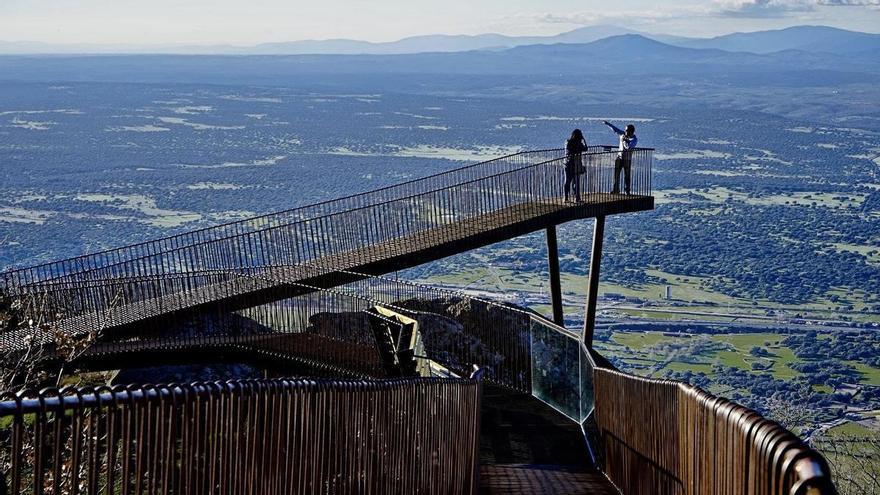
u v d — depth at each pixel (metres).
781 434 4.39
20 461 3.66
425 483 8.51
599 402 12.43
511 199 25.11
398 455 7.69
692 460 6.49
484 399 15.97
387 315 18.34
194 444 4.66
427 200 24.61
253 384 5.15
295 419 5.70
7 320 17.02
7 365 14.69
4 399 3.68
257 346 19.59
